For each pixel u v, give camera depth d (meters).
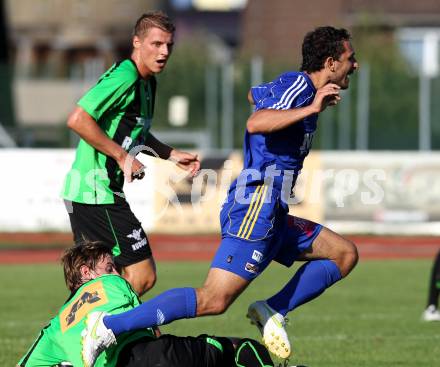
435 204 77.69
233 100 103.38
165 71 108.31
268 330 24.12
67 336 22.39
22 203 76.38
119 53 172.38
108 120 27.11
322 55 23.56
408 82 95.56
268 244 23.62
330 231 25.16
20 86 130.50
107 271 23.38
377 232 77.12
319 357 31.31
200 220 74.88
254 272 23.44
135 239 27.47
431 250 71.31
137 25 27.17
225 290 23.09
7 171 76.12
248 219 23.30
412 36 149.62
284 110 22.33
